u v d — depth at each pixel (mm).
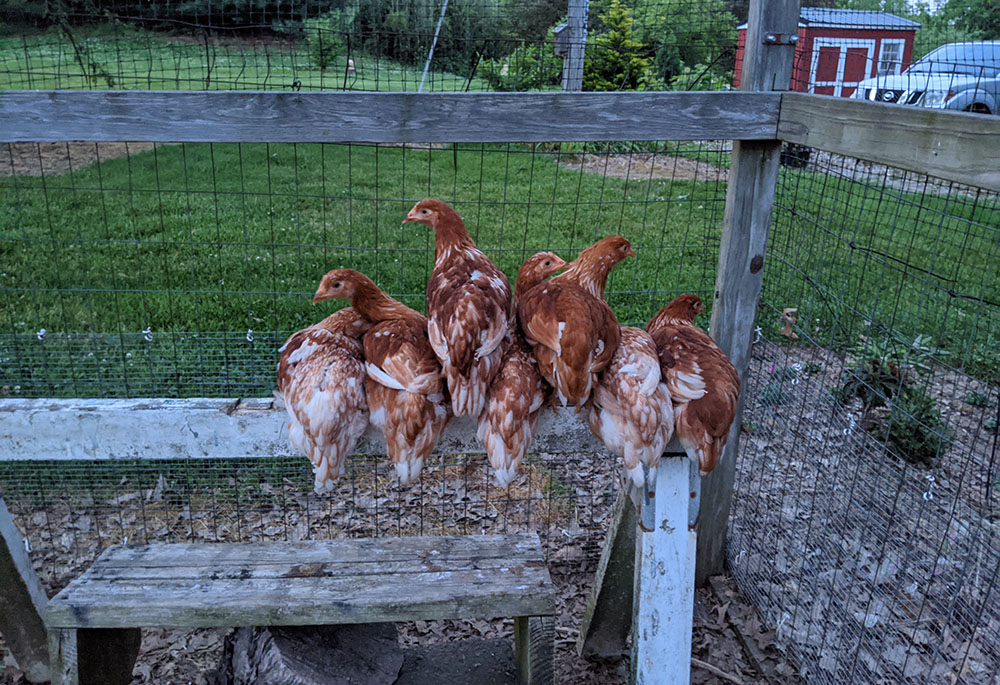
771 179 3074
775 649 3211
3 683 3027
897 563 3324
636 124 2777
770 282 3650
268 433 2396
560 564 3732
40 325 5082
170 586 2461
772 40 2832
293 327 5316
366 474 4219
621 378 2135
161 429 2387
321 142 2695
